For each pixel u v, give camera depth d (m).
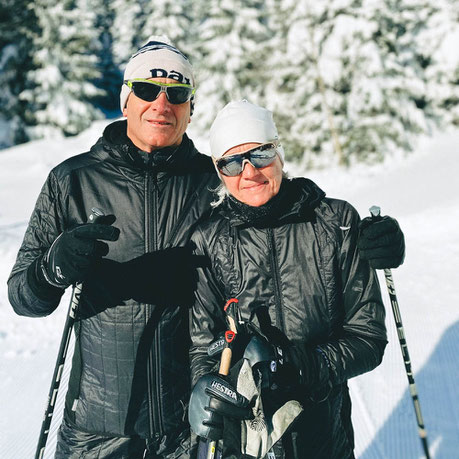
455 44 19.03
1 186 14.56
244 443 1.36
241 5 19.81
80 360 1.77
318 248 1.55
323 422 1.56
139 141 1.75
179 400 1.78
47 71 20.80
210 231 1.65
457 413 3.13
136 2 30.95
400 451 2.81
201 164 1.93
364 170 16.44
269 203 1.54
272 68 18.41
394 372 3.78
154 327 1.71
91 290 1.72
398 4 19.09
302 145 17.31
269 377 1.41
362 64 16.62
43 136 21.28
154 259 1.73
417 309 5.05
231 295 1.61
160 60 1.70
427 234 8.12
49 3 20.88
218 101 19.77
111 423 1.72
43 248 1.76
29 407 3.47
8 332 4.89
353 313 1.57
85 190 1.75
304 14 17.08
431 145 17.47
